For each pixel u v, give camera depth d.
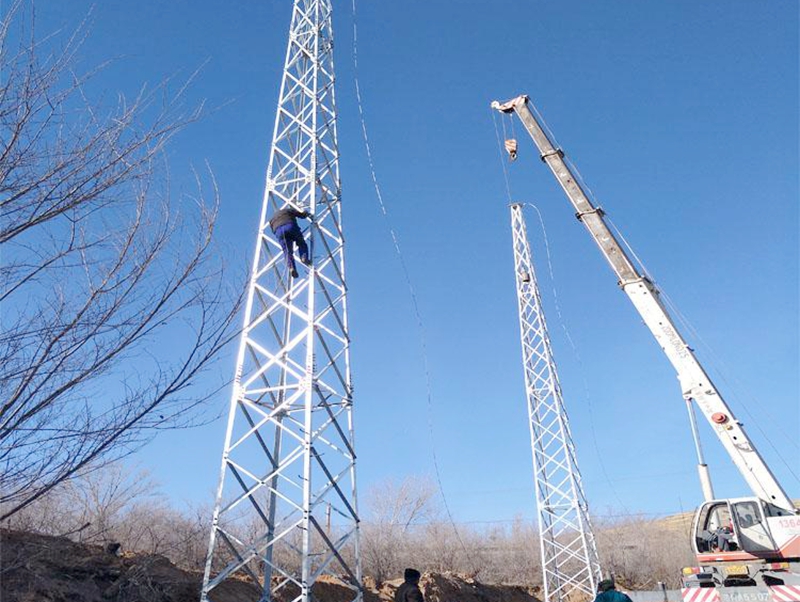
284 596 22.39
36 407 7.35
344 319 16.64
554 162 24.30
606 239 22.69
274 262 16.66
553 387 35.62
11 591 11.85
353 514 14.46
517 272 39.19
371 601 27.30
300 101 19.14
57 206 8.10
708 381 20.31
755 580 18.30
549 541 33.88
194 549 23.48
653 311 21.36
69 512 15.80
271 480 15.30
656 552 53.53
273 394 15.66
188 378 8.45
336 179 18.48
